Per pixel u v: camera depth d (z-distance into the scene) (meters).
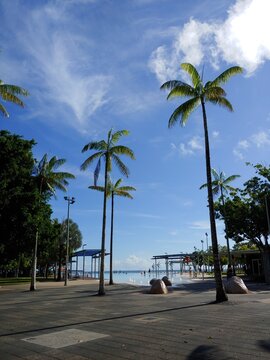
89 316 13.47
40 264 76.25
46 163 35.47
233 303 16.53
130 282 53.16
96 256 72.94
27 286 42.34
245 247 78.50
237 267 98.62
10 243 32.78
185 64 19.64
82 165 27.83
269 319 11.32
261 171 41.62
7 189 31.55
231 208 42.69
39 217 32.81
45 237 42.66
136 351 7.63
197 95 20.02
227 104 20.03
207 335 8.98
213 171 45.72
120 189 44.09
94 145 27.56
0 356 7.65
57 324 11.74
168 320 11.74
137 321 11.80
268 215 38.84
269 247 40.88
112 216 44.88
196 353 7.23
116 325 11.11
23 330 10.84
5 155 30.91
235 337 8.62
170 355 7.17
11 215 31.03
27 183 33.59
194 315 12.79
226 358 6.78
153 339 8.76
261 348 7.45
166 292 25.80
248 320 11.19
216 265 17.97
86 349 8.01
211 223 18.52
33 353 7.84
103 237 26.66
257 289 27.88
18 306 18.67
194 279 57.69
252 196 42.00
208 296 21.70
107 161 27.70
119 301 19.81
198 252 98.44
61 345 8.52
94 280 63.09
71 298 23.20
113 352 7.64
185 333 9.35
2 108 22.06
